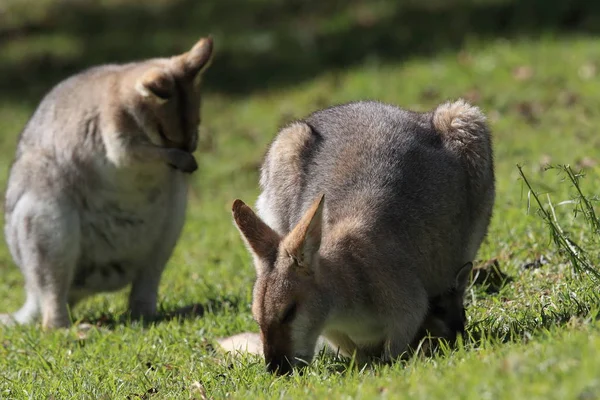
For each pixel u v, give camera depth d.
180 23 69.44
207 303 27.80
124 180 29.11
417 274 19.95
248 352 20.77
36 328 28.03
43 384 21.22
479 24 62.84
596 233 21.17
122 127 28.66
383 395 14.75
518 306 21.08
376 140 21.08
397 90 54.22
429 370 16.14
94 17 70.06
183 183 30.44
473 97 50.38
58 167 29.08
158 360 22.33
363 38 63.97
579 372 12.98
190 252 36.47
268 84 61.66
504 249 26.05
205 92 61.75
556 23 61.88
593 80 49.47
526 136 43.47
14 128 59.59
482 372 14.23
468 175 21.47
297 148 21.92
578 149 37.44
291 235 18.17
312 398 15.77
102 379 21.08
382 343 19.94
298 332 18.22
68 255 28.91
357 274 19.03
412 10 65.44
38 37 68.50
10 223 29.94
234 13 69.62
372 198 20.05
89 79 29.95
